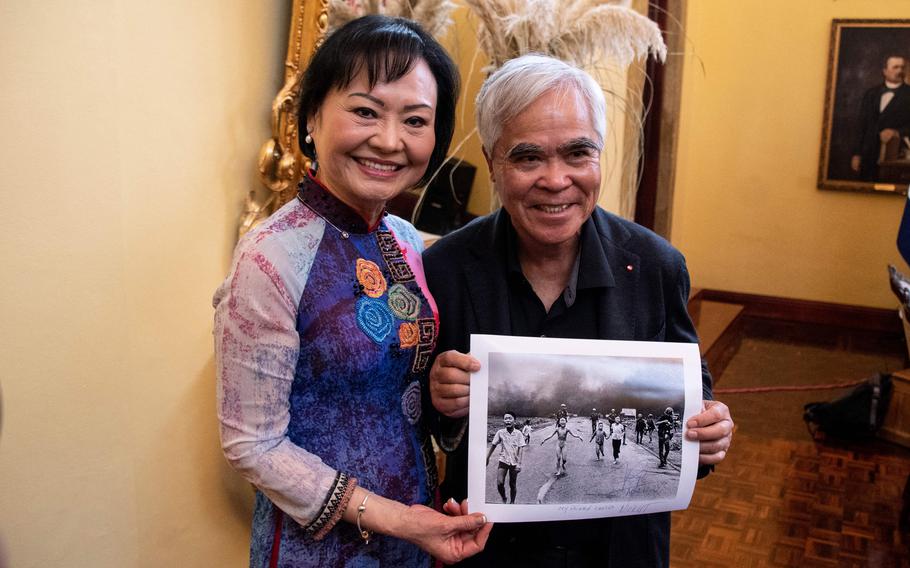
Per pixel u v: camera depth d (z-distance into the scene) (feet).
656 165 18.49
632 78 13.48
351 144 4.29
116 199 5.59
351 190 4.40
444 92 4.62
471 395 4.61
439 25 7.56
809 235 24.31
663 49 7.86
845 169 23.45
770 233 24.75
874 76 22.63
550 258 5.23
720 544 11.19
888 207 23.29
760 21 23.70
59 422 5.37
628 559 5.18
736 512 12.17
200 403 6.55
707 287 25.77
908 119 22.45
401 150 4.37
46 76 5.04
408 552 4.86
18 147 4.92
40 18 4.97
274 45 6.84
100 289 5.55
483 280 5.27
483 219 5.55
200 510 6.68
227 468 6.90
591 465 4.70
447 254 5.42
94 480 5.68
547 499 4.67
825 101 23.31
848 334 23.32
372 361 4.45
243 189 6.73
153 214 5.91
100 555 5.80
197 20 6.07
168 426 6.27
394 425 4.66
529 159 4.76
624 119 13.48
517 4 7.83
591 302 5.25
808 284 24.57
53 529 5.42
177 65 5.94
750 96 24.21
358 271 4.54
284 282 4.23
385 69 4.22
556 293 5.30
